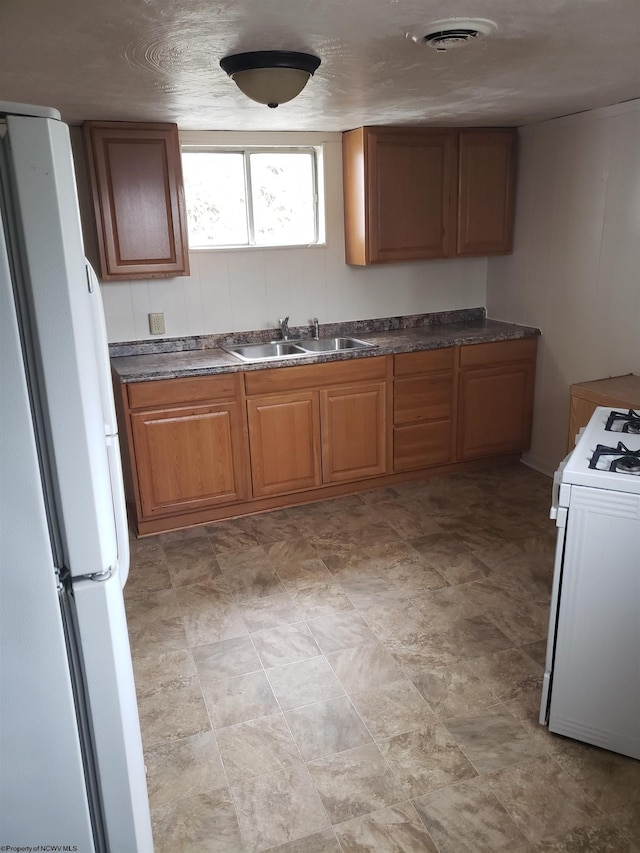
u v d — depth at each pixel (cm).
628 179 336
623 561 185
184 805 191
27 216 97
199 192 382
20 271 100
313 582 307
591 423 237
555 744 209
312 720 222
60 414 106
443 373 400
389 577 309
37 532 108
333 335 428
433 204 395
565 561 194
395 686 237
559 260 390
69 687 117
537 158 394
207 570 321
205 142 365
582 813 183
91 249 355
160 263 351
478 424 419
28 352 104
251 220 394
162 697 234
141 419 337
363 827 182
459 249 409
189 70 227
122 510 133
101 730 123
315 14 172
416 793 192
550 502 382
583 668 200
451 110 329
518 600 287
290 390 366
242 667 249
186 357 373
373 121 353
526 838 176
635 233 338
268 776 200
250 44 197
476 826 180
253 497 375
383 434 396
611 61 236
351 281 423
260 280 401
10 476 105
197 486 359
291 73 210
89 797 128
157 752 210
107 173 330
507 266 435
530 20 184
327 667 248
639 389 316
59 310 102
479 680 238
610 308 360
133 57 208
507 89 281
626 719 198
